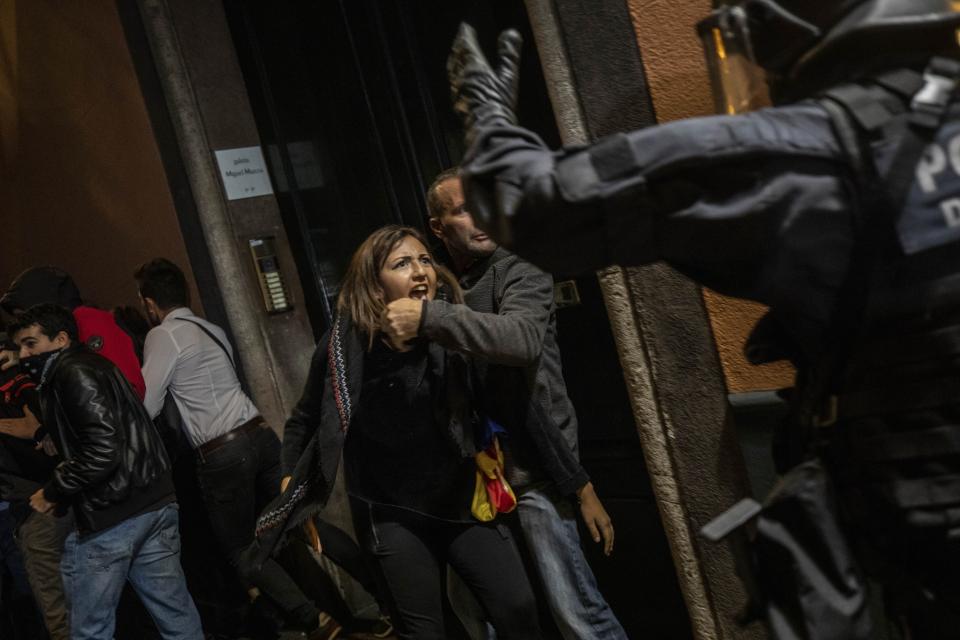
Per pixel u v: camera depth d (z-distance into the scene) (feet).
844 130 3.50
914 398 3.50
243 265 13.51
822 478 3.77
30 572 13.93
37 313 11.08
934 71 3.55
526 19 9.84
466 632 8.85
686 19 7.52
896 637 3.98
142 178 14.47
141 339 14.53
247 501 12.45
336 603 12.39
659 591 10.04
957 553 3.47
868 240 3.44
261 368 13.55
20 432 13.70
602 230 3.57
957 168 3.44
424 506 7.69
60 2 15.11
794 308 3.58
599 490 10.43
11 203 18.72
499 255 8.10
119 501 10.82
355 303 7.77
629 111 8.03
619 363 9.89
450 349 7.13
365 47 11.91
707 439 8.16
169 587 11.35
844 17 3.69
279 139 13.61
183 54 13.34
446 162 11.31
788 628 3.66
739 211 3.46
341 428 7.72
